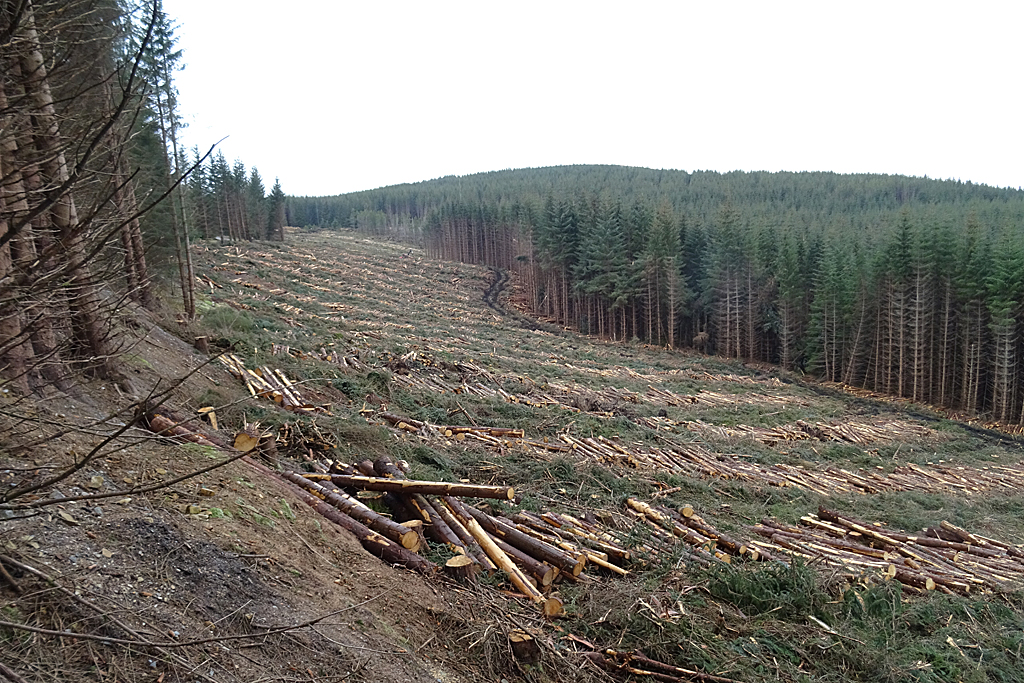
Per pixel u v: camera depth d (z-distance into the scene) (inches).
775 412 1071.0
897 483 693.9
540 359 1375.5
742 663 231.5
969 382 1359.5
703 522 411.2
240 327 816.3
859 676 239.3
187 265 789.2
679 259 1994.3
